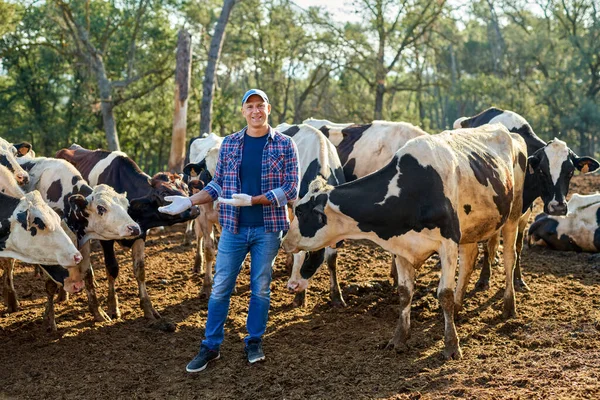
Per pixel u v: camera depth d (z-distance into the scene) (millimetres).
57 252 5469
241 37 31562
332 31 27000
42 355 5789
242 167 5121
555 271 8109
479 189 5617
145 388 5016
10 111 32719
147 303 6797
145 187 7387
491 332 5914
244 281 8094
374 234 5352
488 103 36094
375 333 5996
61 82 31625
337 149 8211
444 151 5406
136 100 28594
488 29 49688
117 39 29953
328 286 7754
